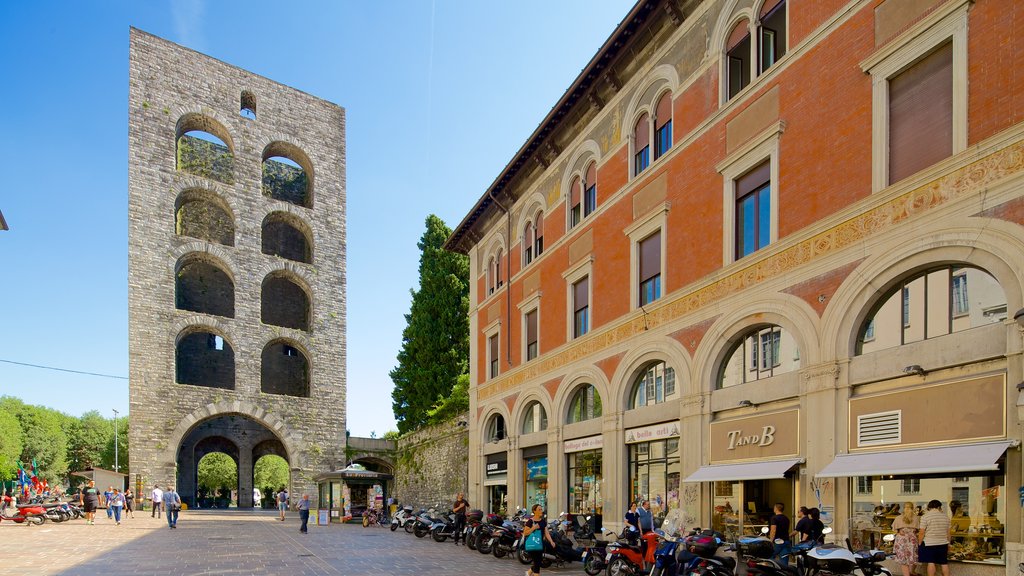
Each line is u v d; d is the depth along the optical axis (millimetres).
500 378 27250
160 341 45062
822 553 9633
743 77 15352
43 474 78438
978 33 10023
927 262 10453
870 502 11133
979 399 9422
